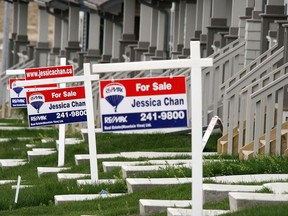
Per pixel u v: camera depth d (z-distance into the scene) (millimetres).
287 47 30609
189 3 45281
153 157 30297
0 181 30234
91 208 23297
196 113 18203
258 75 30172
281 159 26031
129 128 19625
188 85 35031
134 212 21984
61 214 23031
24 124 47406
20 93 35562
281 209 18406
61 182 26969
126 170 26609
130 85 19547
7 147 39594
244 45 35594
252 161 26062
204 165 25438
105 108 19688
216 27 40938
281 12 34688
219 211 20016
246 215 18438
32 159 35031
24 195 25656
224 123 30344
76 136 38969
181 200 21969
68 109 28750
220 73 34969
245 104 30281
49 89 28719
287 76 27609
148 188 24344
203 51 42594
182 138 34312
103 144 34281
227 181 23578
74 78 26719
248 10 37938
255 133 27891
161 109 19484
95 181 26500
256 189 21750
